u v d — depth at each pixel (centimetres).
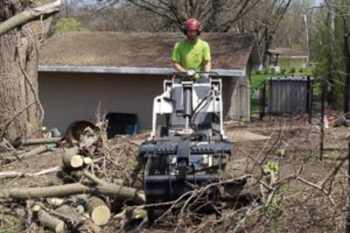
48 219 672
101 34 2212
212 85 759
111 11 2833
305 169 834
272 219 567
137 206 642
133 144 940
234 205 615
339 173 739
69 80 1895
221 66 1783
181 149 642
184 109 736
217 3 2484
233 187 628
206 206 632
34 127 1164
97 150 863
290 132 1166
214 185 602
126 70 1814
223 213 596
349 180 522
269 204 566
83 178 741
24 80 1140
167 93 750
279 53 5519
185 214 619
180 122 734
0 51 1134
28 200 706
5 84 1127
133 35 2194
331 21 2102
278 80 2347
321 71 2178
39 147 1073
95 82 1886
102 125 921
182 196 587
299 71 4575
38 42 1191
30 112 1156
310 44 2870
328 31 2125
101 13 2831
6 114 1130
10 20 699
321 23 2267
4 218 701
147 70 1803
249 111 2220
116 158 859
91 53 1939
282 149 931
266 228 566
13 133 1123
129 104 1873
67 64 1836
